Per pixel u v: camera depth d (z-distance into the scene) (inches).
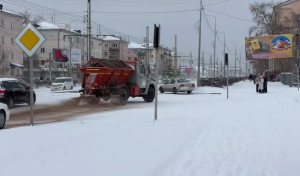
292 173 249.4
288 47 2111.2
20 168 238.2
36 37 458.0
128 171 231.9
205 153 299.0
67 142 327.3
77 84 2427.4
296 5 2581.2
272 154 301.0
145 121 498.3
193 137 362.9
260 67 3555.6
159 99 1112.8
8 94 768.3
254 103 834.2
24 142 333.1
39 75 3011.8
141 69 971.9
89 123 492.1
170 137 358.3
